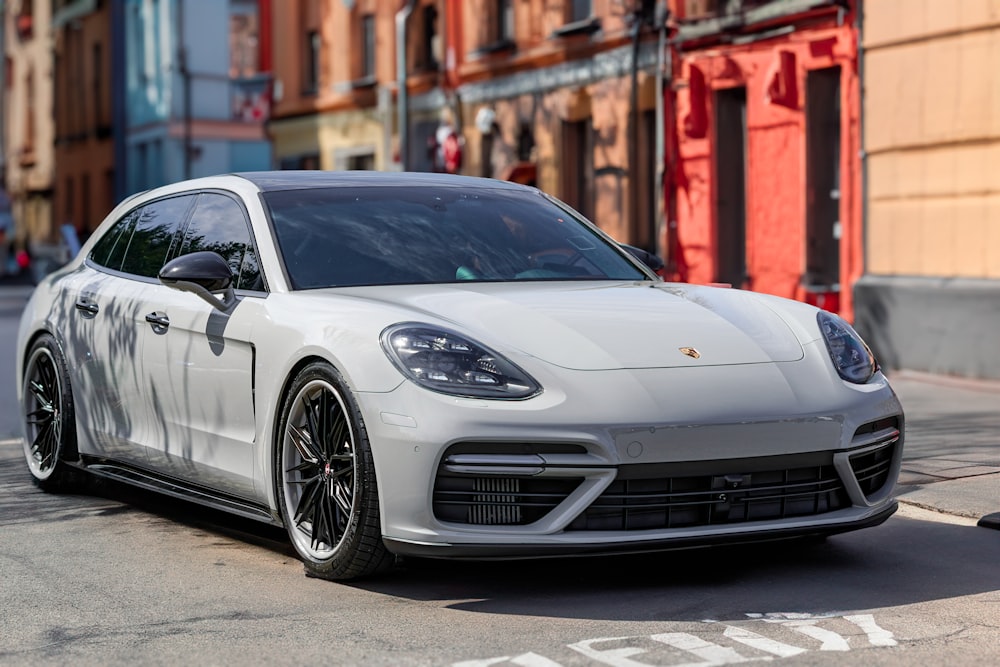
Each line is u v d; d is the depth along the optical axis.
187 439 6.22
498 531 4.91
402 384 4.98
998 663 4.25
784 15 16.55
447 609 4.97
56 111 51.38
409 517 4.95
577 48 21.61
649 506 4.97
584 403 4.91
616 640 4.54
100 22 47.28
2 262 49.25
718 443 4.98
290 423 5.50
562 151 22.55
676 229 19.22
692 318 5.49
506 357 5.04
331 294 5.64
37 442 7.65
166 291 6.49
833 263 16.56
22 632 4.78
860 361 5.52
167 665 4.38
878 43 14.62
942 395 11.75
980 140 13.32
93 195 48.34
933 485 7.06
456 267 6.00
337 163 31.09
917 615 4.82
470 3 25.25
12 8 55.62
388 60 28.59
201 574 5.59
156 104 43.47
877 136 14.67
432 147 26.67
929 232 13.98
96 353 6.99
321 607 5.03
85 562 5.84
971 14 13.34
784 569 5.52
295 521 5.53
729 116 18.38
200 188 6.82
